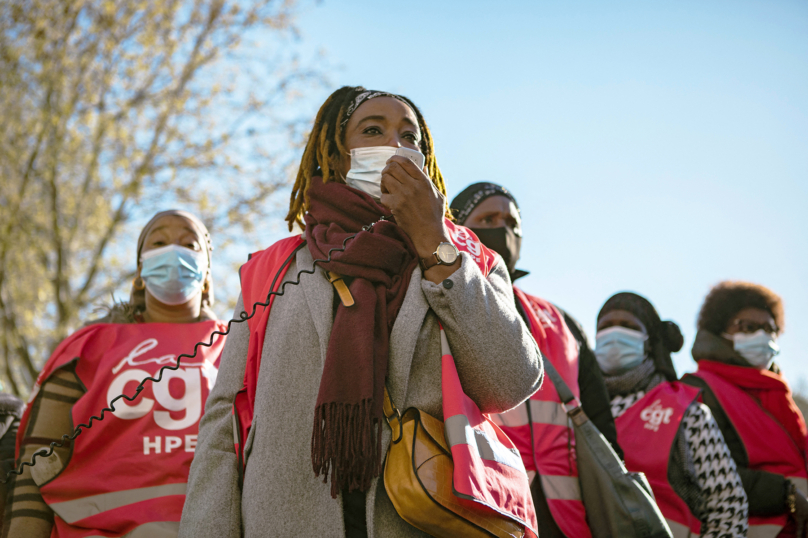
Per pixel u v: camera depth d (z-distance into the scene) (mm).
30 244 11883
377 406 1804
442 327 1951
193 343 3115
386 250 1987
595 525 2736
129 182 12016
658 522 2658
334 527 1810
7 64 11422
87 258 12320
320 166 2459
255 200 12711
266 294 2115
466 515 1739
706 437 3486
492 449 1883
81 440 2795
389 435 1846
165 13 12289
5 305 11844
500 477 1840
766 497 3699
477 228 3518
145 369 2969
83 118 11922
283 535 1805
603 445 2824
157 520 2633
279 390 1922
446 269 1950
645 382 3969
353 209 2160
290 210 2533
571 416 2891
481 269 2119
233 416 2029
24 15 11438
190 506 1914
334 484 1751
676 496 3406
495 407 1962
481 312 1890
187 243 3365
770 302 4469
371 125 2336
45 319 12305
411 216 1991
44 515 2734
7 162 11641
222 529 1853
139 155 12023
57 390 2918
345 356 1852
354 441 1762
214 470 1947
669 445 3486
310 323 1982
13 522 2689
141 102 12320
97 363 3004
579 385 3225
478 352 1887
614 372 4082
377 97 2387
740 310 4410
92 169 12055
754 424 4035
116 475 2750
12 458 3197
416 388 1928
